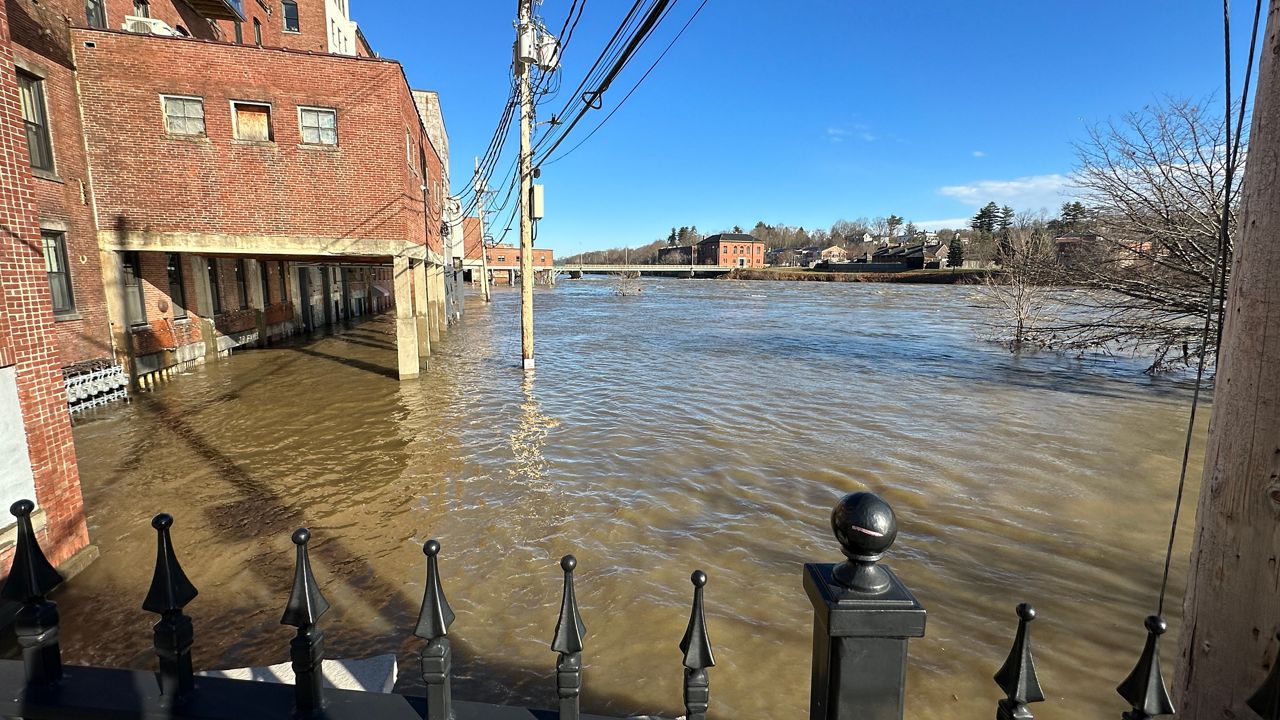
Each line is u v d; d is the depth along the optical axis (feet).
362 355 64.39
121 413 38.65
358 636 15.11
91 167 41.78
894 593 4.86
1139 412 38.91
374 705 5.69
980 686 13.35
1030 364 59.16
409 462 29.01
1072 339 63.46
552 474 27.20
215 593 17.10
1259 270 5.59
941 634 15.29
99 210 42.19
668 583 17.71
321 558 19.29
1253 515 5.66
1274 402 5.49
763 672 13.80
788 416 38.11
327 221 45.83
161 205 43.04
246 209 44.37
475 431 34.60
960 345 74.28
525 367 54.19
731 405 41.32
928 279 314.76
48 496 17.08
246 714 5.53
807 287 289.74
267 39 94.73
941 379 51.06
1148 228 43.27
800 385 48.52
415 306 57.00
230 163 43.75
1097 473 27.14
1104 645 14.87
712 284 340.80
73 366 39.52
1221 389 6.07
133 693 5.68
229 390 46.09
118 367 42.14
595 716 5.61
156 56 41.86
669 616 15.99
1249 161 5.82
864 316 121.90
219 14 67.36
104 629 15.29
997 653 14.55
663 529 21.45
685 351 69.72
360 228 46.47
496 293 236.22
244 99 43.37
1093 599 16.93
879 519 4.79
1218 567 6.00
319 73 44.52
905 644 4.87
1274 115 5.47
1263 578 5.60
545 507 23.39
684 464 28.58
